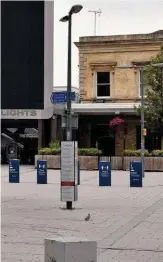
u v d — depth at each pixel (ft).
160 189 63.52
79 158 103.96
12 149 130.31
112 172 97.14
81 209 43.11
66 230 32.37
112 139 127.13
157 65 92.22
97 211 41.91
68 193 42.50
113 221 36.55
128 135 124.47
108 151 127.34
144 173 89.10
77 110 120.26
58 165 105.40
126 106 119.34
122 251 25.81
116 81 127.13
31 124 119.24
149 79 106.73
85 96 129.39
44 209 42.83
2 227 33.35
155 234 31.24
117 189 63.41
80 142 127.85
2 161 129.70
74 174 42.45
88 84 129.39
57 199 50.93
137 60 124.98
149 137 122.21
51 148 107.14
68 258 13.58
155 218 38.27
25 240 28.73
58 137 120.78
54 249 13.96
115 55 127.03
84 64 129.49
